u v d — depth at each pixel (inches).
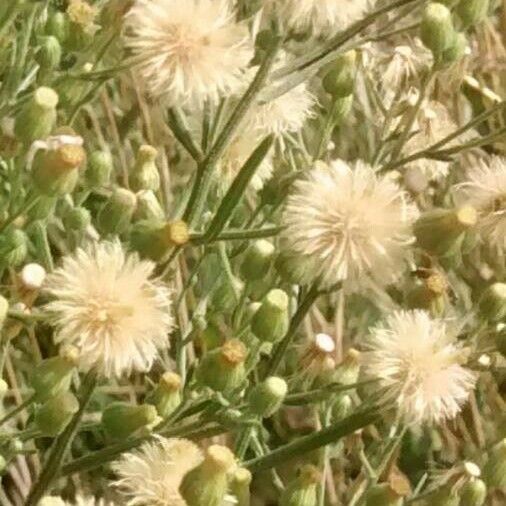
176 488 5.2
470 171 6.2
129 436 5.5
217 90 5.6
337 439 5.6
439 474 6.8
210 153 5.9
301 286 6.3
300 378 6.0
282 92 6.2
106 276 5.0
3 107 6.0
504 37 10.9
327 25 6.4
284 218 5.5
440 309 6.0
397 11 8.4
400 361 5.4
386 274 5.3
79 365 5.1
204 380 5.4
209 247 6.2
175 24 5.4
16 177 5.5
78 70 6.0
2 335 5.9
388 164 6.7
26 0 6.2
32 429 5.5
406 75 7.3
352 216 5.2
